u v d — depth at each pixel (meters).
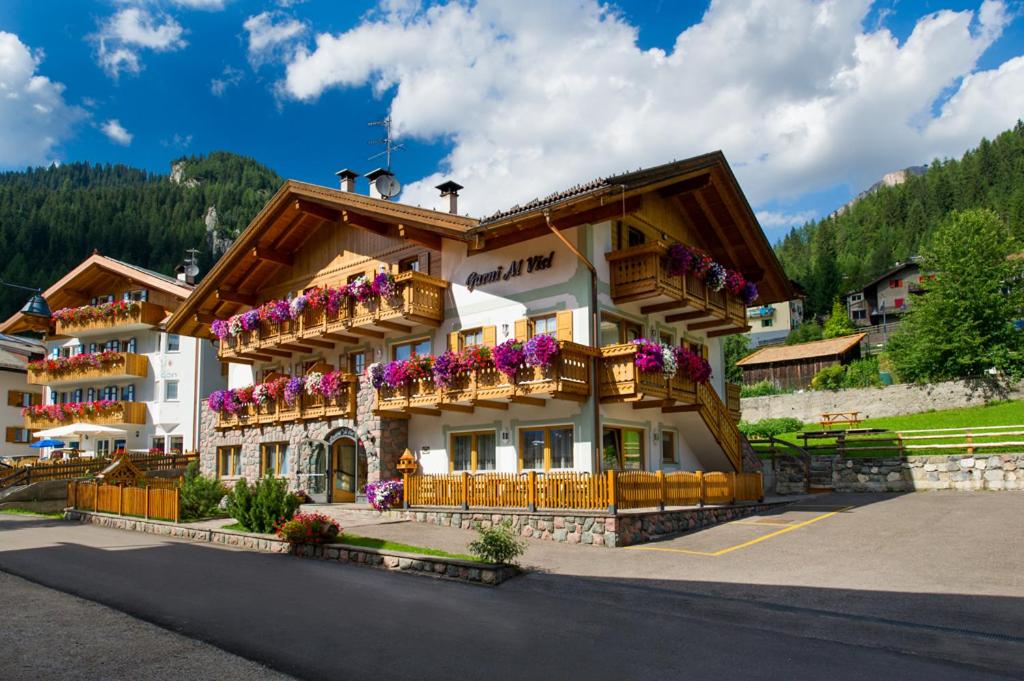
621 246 20.09
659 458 21.17
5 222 100.69
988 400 36.09
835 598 10.16
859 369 49.06
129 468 24.12
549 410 19.17
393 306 21.47
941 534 14.62
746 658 7.72
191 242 117.94
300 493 21.62
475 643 8.27
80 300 41.69
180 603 10.14
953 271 40.16
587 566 12.89
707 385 22.03
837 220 158.88
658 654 7.87
